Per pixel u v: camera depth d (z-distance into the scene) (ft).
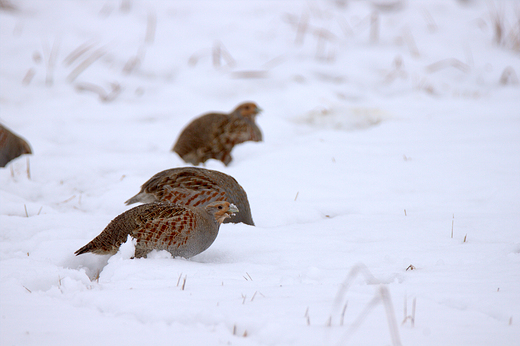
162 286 17.78
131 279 18.54
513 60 79.77
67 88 65.05
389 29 89.66
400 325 13.70
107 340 12.79
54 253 23.00
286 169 38.06
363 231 26.12
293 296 16.35
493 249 22.33
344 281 18.72
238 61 75.72
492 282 17.42
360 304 15.40
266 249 23.89
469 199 31.27
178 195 27.20
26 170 35.94
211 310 14.70
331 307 15.08
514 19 93.35
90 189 34.63
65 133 51.44
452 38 87.61
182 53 76.79
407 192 33.24
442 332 13.20
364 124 57.26
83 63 70.38
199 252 22.24
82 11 87.35
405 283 17.63
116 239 21.44
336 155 41.32
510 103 61.05
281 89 66.95
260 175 36.94
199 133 44.52
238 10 92.63
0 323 13.87
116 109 61.05
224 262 22.67
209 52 77.61
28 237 25.93
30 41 74.84
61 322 13.97
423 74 74.69
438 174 35.91
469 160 38.60
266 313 14.47
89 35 80.23
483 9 98.32
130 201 27.99
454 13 96.58
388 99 66.85
